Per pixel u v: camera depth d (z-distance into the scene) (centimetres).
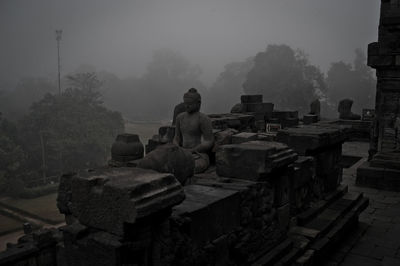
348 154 1525
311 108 2272
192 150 671
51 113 3612
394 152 1077
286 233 533
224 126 941
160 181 306
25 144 3612
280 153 489
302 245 524
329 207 689
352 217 688
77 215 321
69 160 3528
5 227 2380
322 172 691
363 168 1058
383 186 1029
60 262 394
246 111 1656
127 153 668
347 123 1919
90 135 3541
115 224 289
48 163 3588
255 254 455
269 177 489
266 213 484
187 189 435
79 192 315
